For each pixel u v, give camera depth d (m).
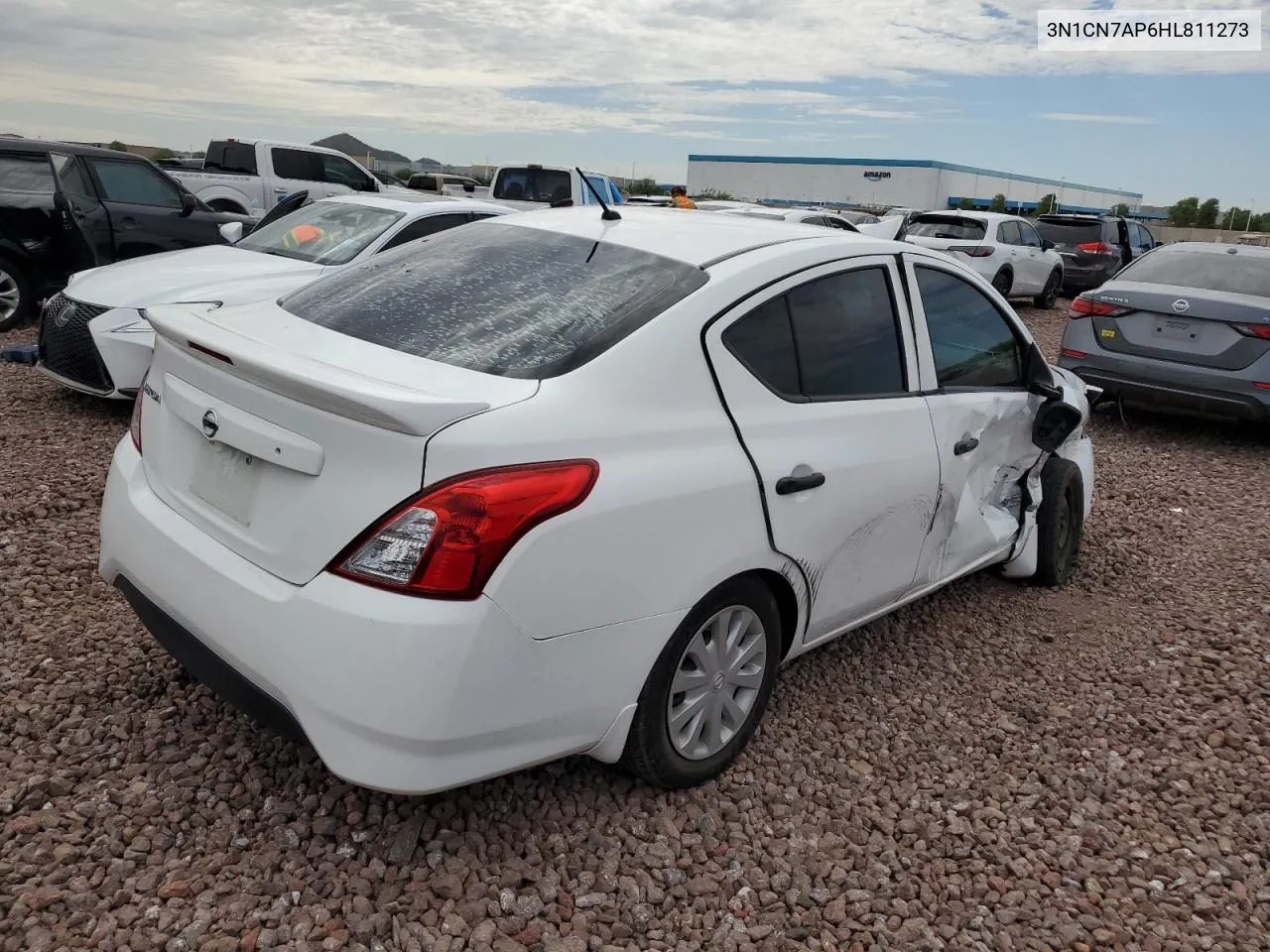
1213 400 7.85
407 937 2.38
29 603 3.85
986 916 2.66
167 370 2.89
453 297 3.00
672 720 2.83
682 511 2.61
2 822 2.62
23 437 6.04
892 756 3.37
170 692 3.28
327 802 2.80
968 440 3.81
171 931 2.32
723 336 2.88
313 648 2.27
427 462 2.25
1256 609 4.86
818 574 3.15
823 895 2.67
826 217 16.33
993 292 4.17
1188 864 2.94
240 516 2.52
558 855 2.70
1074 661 4.19
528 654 2.34
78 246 9.64
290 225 7.97
